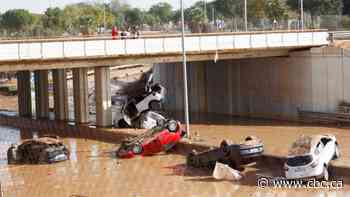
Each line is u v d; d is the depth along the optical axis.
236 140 39.38
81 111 47.19
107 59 41.44
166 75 60.72
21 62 37.53
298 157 27.86
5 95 79.81
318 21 62.78
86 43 39.03
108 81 44.84
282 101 50.50
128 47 40.72
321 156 27.91
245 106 53.72
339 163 29.33
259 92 52.34
